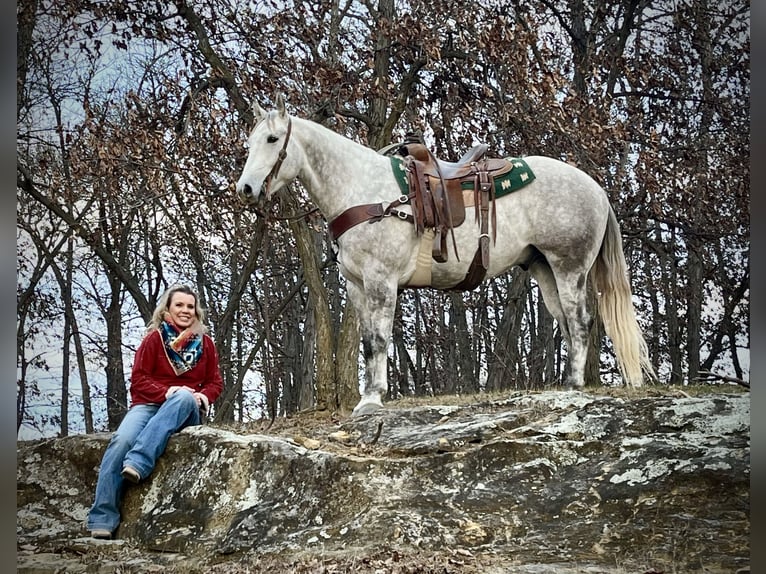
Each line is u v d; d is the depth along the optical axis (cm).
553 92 1130
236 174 1127
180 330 628
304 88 1198
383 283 688
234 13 1205
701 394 672
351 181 702
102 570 509
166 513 569
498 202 717
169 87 1210
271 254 1834
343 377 932
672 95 1429
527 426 588
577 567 440
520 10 1266
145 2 1189
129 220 1372
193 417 624
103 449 643
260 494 562
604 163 1212
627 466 522
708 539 450
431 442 576
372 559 459
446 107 1261
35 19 1241
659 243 1662
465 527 496
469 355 2080
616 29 1491
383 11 1307
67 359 2020
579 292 723
